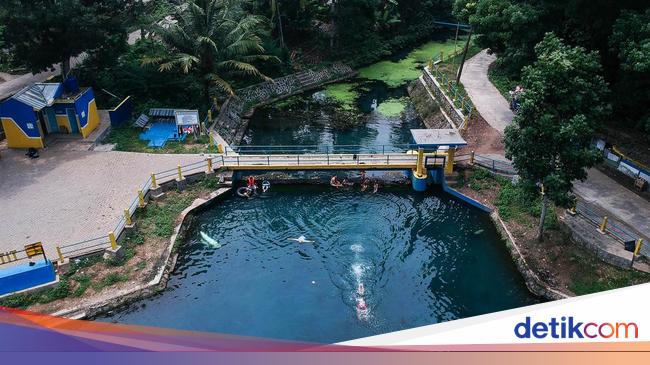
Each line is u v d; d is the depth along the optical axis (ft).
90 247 90.12
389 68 203.72
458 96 149.28
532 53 120.78
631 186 104.88
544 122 81.66
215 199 111.45
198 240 100.27
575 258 89.35
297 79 181.68
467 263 95.04
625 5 104.99
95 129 130.00
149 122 136.87
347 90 182.19
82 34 129.08
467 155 123.03
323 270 92.48
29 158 117.60
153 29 140.87
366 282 89.66
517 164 88.33
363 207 111.34
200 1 139.85
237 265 93.76
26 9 122.21
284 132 148.87
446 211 110.32
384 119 159.33
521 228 100.17
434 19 252.21
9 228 94.94
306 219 106.93
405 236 102.06
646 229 91.81
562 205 85.05
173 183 111.34
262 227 104.17
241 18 159.94
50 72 156.35
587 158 82.02
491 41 131.03
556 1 115.44
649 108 106.73
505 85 156.25
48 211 100.01
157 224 100.17
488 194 111.86
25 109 116.16
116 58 149.18
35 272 82.64
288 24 191.93
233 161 120.06
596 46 113.29
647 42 92.79
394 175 123.54
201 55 140.36
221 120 144.05
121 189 107.55
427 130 117.29
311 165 119.14
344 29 196.75
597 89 84.89
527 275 90.38
